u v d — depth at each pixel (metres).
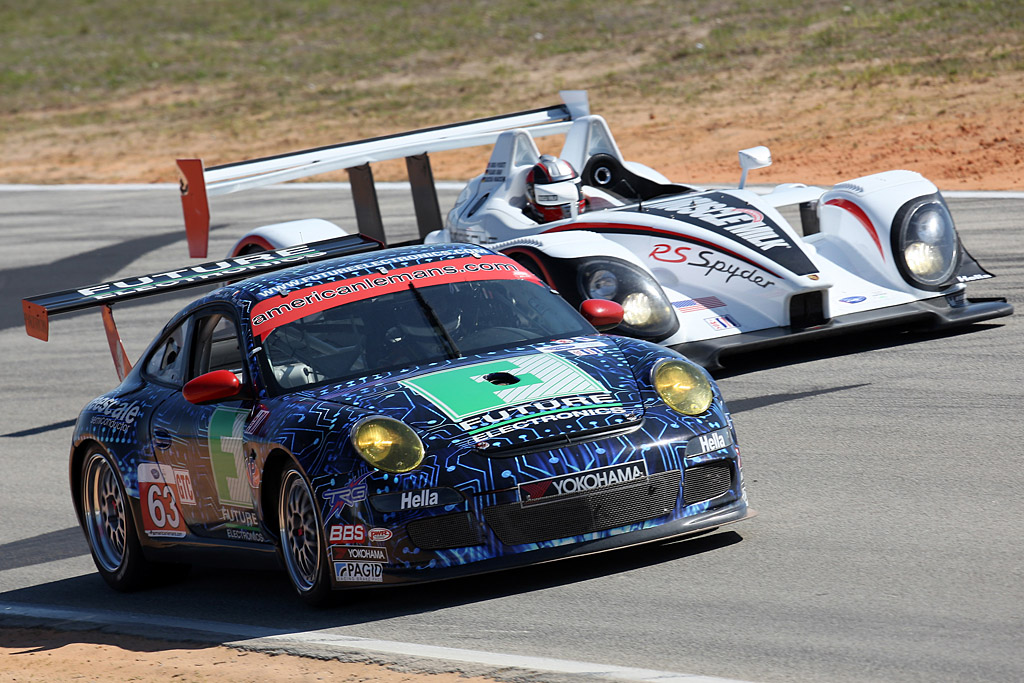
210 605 21.05
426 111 112.62
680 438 18.23
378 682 15.55
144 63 158.88
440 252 22.80
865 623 16.03
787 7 135.25
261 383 20.14
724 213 32.66
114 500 23.64
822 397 28.61
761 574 18.28
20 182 97.31
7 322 52.41
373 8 180.25
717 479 18.62
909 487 21.95
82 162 107.19
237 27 177.75
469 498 17.20
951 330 33.06
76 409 38.12
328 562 17.95
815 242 33.69
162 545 22.33
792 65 107.06
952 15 114.94
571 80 117.81
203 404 21.03
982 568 17.64
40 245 67.81
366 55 147.88
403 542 17.23
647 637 16.33
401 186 71.75
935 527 19.69
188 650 18.20
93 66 160.25
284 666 16.69
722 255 31.16
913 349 31.59
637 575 18.73
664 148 82.81
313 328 20.73
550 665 15.43
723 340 29.72
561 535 17.52
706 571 18.62
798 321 30.69
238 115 122.25
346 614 18.66
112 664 18.00
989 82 85.81
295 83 137.00
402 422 17.91
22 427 36.84
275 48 160.12
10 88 152.00
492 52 138.88
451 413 18.05
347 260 22.92
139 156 107.19
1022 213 48.59
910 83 90.81
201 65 154.00
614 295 29.69
